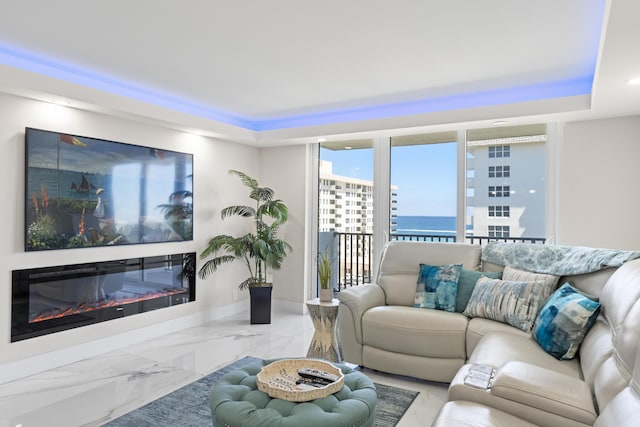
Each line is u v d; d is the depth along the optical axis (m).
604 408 1.62
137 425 2.53
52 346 3.45
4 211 3.15
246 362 3.60
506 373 1.90
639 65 2.49
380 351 3.32
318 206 5.51
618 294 2.14
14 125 3.20
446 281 3.54
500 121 4.01
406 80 3.61
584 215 3.90
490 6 2.33
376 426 2.58
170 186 4.43
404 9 2.37
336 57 3.09
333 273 5.41
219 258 4.85
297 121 5.10
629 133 3.74
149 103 3.90
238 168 5.36
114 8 2.37
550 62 3.17
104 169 3.79
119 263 3.95
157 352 3.86
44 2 2.29
